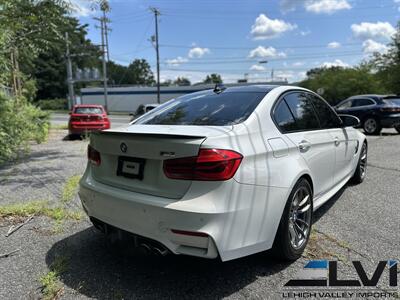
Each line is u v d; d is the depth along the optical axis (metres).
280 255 2.79
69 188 5.12
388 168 6.49
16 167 6.86
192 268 2.82
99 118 12.49
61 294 2.46
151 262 2.92
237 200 2.29
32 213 4.07
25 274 2.73
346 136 4.43
